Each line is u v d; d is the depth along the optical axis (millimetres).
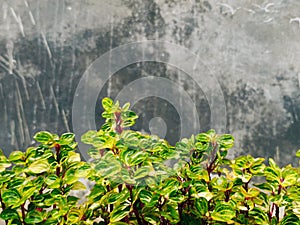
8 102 3514
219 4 3465
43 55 3494
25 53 3496
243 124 3510
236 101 3502
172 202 1422
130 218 1489
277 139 3510
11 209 1394
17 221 1397
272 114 3508
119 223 1400
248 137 3518
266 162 3523
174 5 3467
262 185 1533
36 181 1419
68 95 3506
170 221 1406
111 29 3473
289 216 1447
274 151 3512
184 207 1550
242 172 1526
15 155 1512
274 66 3490
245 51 3488
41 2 3463
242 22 3479
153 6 3467
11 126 3521
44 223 1391
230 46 3484
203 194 1436
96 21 3473
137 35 3471
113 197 1348
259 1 3467
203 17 3475
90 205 1483
